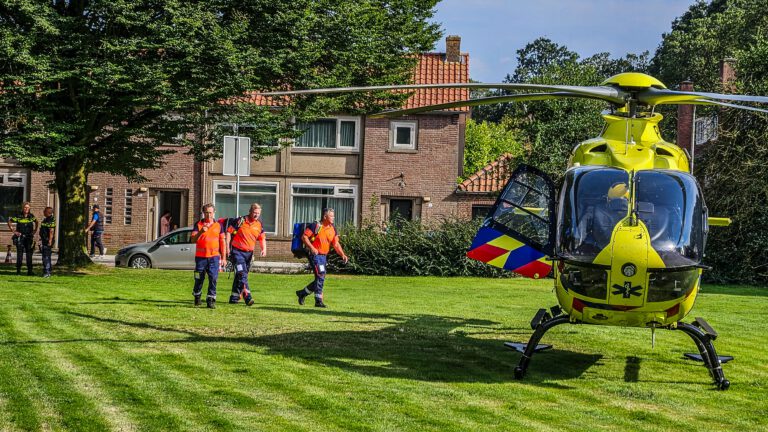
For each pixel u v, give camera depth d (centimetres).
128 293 1662
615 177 916
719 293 2225
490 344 1147
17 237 2147
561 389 873
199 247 1458
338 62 2291
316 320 1327
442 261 2659
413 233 2725
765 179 2733
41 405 720
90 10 1991
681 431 716
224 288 1891
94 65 1947
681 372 987
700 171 2936
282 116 2266
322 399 777
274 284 2089
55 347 991
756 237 2675
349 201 3669
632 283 852
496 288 2122
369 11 2392
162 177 3647
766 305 1847
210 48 2000
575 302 890
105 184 3656
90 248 3578
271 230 3669
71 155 2170
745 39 5081
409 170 3631
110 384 807
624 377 948
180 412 714
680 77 5697
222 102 2269
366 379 877
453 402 789
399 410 748
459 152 4069
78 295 1580
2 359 909
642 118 984
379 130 3634
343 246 2706
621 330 1293
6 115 1984
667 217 879
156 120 2270
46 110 2064
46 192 3688
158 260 2766
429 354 1046
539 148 3120
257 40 2122
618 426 724
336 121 3644
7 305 1366
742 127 2842
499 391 848
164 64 2006
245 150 1778
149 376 848
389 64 2423
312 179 3653
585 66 3294
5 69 2003
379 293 1914
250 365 926
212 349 1019
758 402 838
